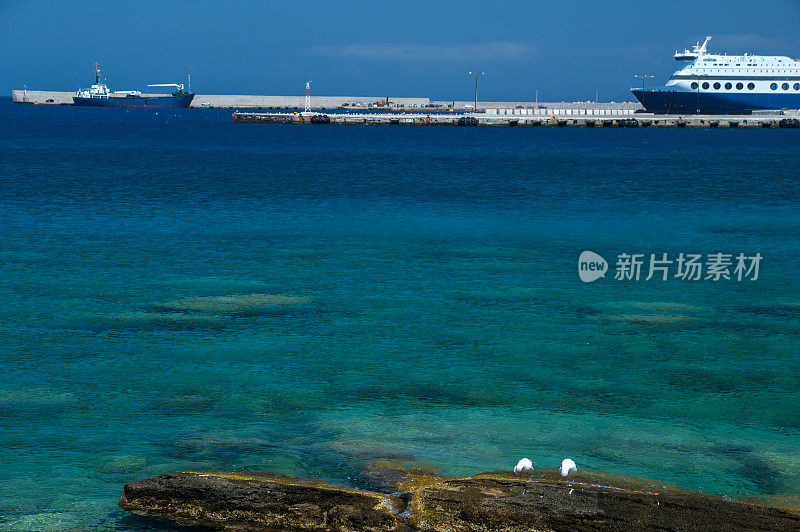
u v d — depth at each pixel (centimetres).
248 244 3484
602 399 1717
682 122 17225
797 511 1188
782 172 7388
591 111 19550
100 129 15025
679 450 1456
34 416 1577
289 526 1135
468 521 1105
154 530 1145
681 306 2506
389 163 8175
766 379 1853
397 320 2314
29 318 2264
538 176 6900
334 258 3197
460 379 1831
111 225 3931
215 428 1530
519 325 2278
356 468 1346
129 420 1566
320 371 1873
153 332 2156
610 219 4369
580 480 1289
